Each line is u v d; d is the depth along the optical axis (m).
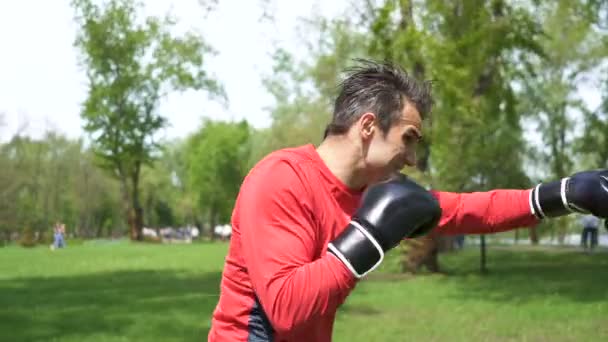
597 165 22.53
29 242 41.97
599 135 22.17
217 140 56.09
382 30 14.85
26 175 52.16
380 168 2.26
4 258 24.06
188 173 64.75
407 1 14.87
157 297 11.61
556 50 22.12
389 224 2.06
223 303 2.36
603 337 7.73
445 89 14.20
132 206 44.50
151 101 41.22
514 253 23.61
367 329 8.20
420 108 2.27
